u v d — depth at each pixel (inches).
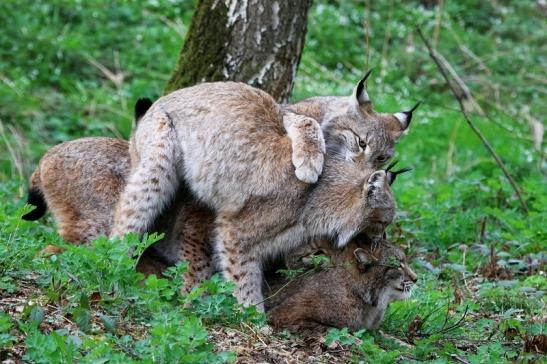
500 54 1034.7
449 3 1163.3
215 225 411.8
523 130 858.1
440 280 477.4
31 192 486.3
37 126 746.2
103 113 785.6
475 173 665.0
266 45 504.7
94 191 465.7
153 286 335.9
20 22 896.3
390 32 1051.3
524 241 525.7
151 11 1004.6
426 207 574.9
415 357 358.6
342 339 351.6
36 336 293.0
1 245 359.9
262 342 345.7
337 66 970.7
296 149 401.7
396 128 515.5
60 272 352.2
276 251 408.5
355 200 401.7
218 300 349.1
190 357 288.2
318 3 1096.2
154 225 425.4
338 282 386.6
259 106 421.1
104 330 326.6
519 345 384.2
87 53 876.0
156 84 843.4
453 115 862.5
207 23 507.5
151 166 414.6
